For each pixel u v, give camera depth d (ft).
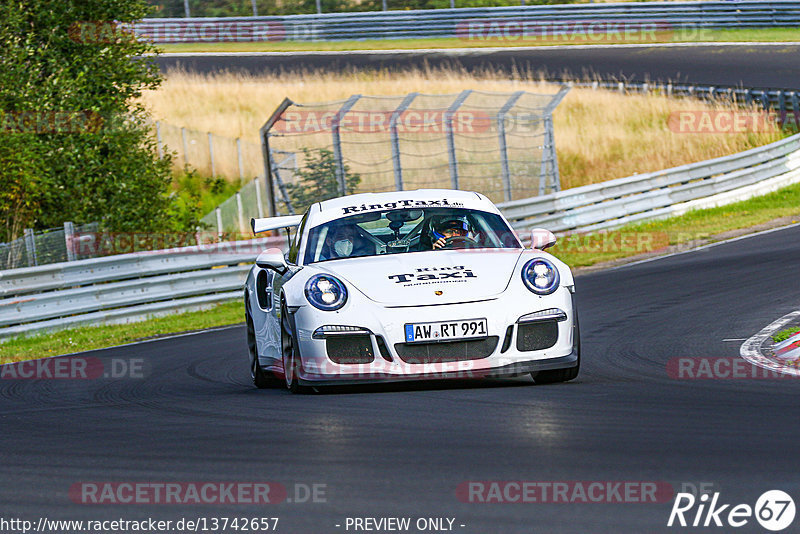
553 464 53.26
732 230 226.17
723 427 60.90
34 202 225.35
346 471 54.29
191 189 321.93
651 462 52.70
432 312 77.92
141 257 186.50
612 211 244.22
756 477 48.75
